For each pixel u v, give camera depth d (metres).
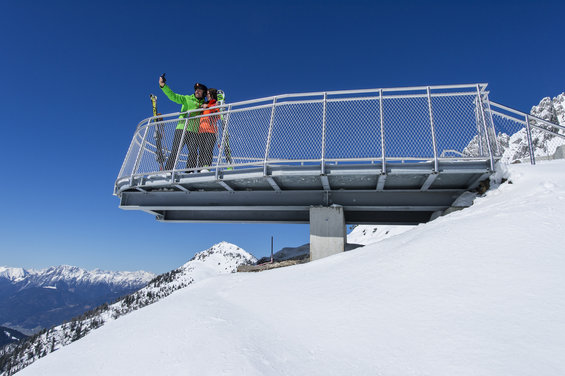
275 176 7.84
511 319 2.96
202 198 9.40
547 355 2.47
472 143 8.07
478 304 3.32
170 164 8.98
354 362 3.03
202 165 8.73
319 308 4.23
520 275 3.57
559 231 4.21
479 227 5.07
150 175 8.95
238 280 6.92
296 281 5.62
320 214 8.71
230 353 3.50
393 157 7.37
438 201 8.52
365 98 7.69
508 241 4.35
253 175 7.89
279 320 4.19
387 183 8.27
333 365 3.05
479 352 2.69
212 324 4.46
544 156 10.26
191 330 4.38
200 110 8.68
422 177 7.76
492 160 7.15
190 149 8.97
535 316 2.91
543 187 5.96
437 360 2.75
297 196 9.02
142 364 3.72
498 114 8.43
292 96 8.05
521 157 10.55
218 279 7.39
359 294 4.31
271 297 5.10
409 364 2.81
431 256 4.68
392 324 3.44
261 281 6.29
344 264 5.89
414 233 6.25
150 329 4.79
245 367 3.18
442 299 3.60
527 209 5.16
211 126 8.91
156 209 9.88
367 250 6.43
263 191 9.16
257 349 3.53
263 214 10.22
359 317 3.75
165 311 5.55
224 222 10.48
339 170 7.57
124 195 9.87
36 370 4.46
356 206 8.81
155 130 9.38
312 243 8.57
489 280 3.67
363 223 10.08
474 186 8.05
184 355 3.69
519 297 3.23
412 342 3.07
